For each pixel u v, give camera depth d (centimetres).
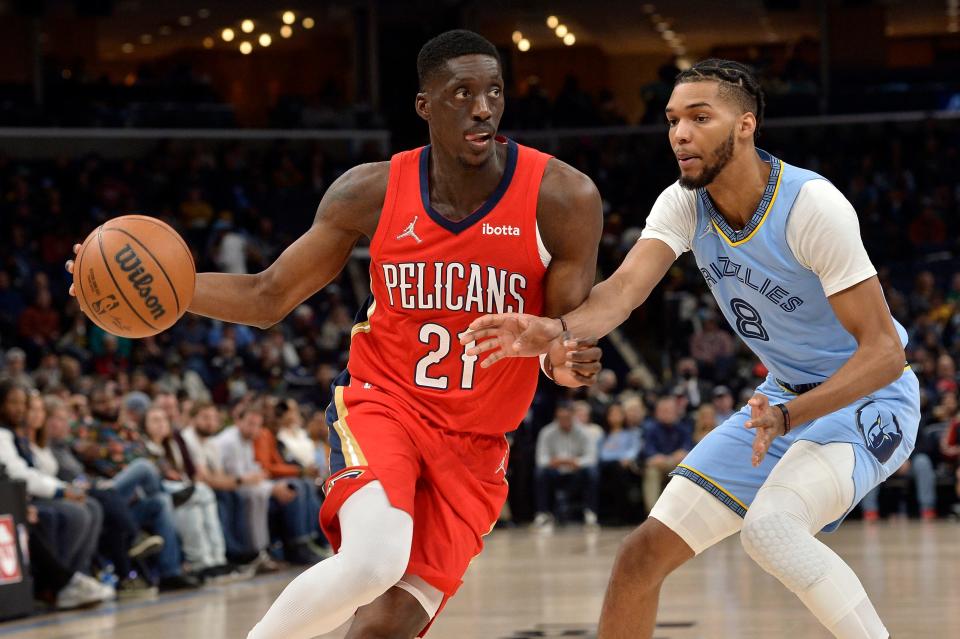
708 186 334
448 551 304
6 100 2178
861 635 315
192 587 830
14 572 685
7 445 731
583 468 1379
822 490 326
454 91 294
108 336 1399
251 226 1880
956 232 2039
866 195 2038
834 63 2462
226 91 2775
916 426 356
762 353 362
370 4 2456
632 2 2508
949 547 960
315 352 1534
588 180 307
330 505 300
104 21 2511
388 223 308
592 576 827
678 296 1778
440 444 309
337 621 286
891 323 323
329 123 2272
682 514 347
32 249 1716
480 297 305
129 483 813
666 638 531
